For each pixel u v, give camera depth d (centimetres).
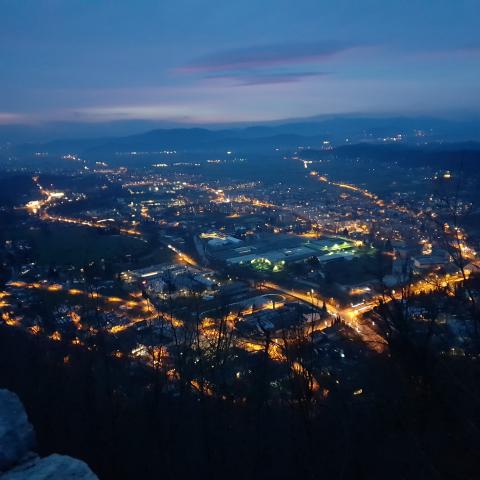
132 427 1570
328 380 1461
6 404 823
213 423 1524
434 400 1010
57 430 1554
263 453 1395
